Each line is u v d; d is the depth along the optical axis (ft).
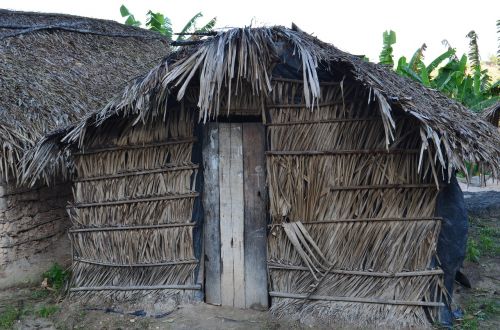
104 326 15.10
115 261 16.58
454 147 12.51
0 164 16.90
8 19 26.78
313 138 14.74
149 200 16.08
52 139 16.05
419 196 14.34
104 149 16.39
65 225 20.77
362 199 14.55
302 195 14.82
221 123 15.66
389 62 47.85
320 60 13.71
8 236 18.11
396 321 14.16
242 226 15.78
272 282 15.21
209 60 13.46
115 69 27.04
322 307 14.69
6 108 17.90
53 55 24.82
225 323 14.82
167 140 15.88
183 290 16.02
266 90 14.53
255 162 15.57
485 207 28.58
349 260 14.67
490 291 17.40
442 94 19.25
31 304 16.88
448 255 14.30
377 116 14.24
